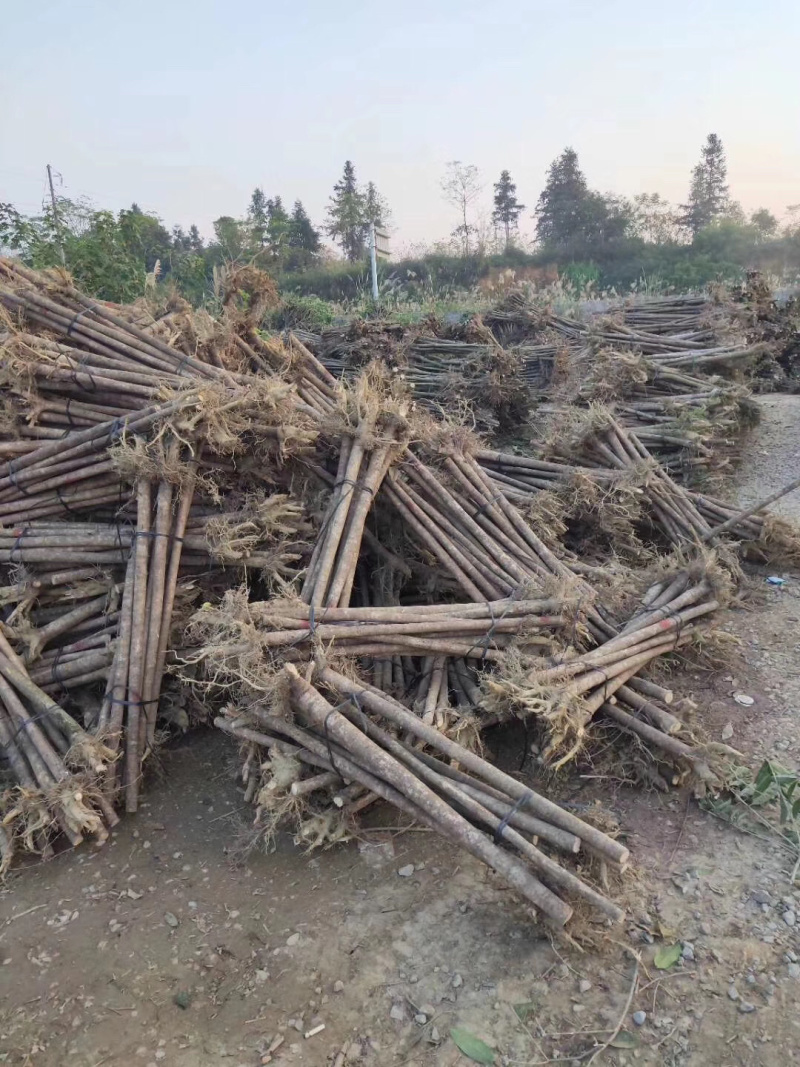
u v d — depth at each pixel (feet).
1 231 48.14
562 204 143.95
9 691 14.46
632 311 45.60
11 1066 9.62
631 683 15.42
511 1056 9.42
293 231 136.15
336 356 45.34
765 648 18.74
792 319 46.52
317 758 12.58
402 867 12.48
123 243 51.75
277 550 16.22
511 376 35.60
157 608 14.90
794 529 22.75
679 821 13.30
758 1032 9.52
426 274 122.31
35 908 12.14
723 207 156.56
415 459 17.93
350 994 10.37
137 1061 9.62
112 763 13.79
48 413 17.71
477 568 16.79
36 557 16.10
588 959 10.63
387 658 15.78
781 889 11.62
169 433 15.51
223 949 11.19
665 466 27.27
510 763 14.92
